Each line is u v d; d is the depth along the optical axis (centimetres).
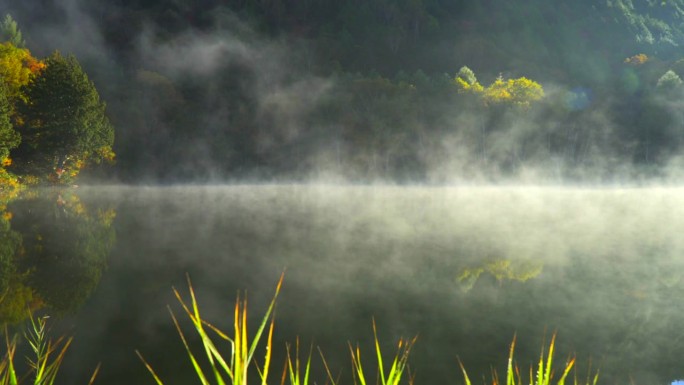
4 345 642
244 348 206
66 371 575
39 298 876
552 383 585
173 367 598
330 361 638
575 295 984
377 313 840
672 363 650
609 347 701
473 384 570
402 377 589
